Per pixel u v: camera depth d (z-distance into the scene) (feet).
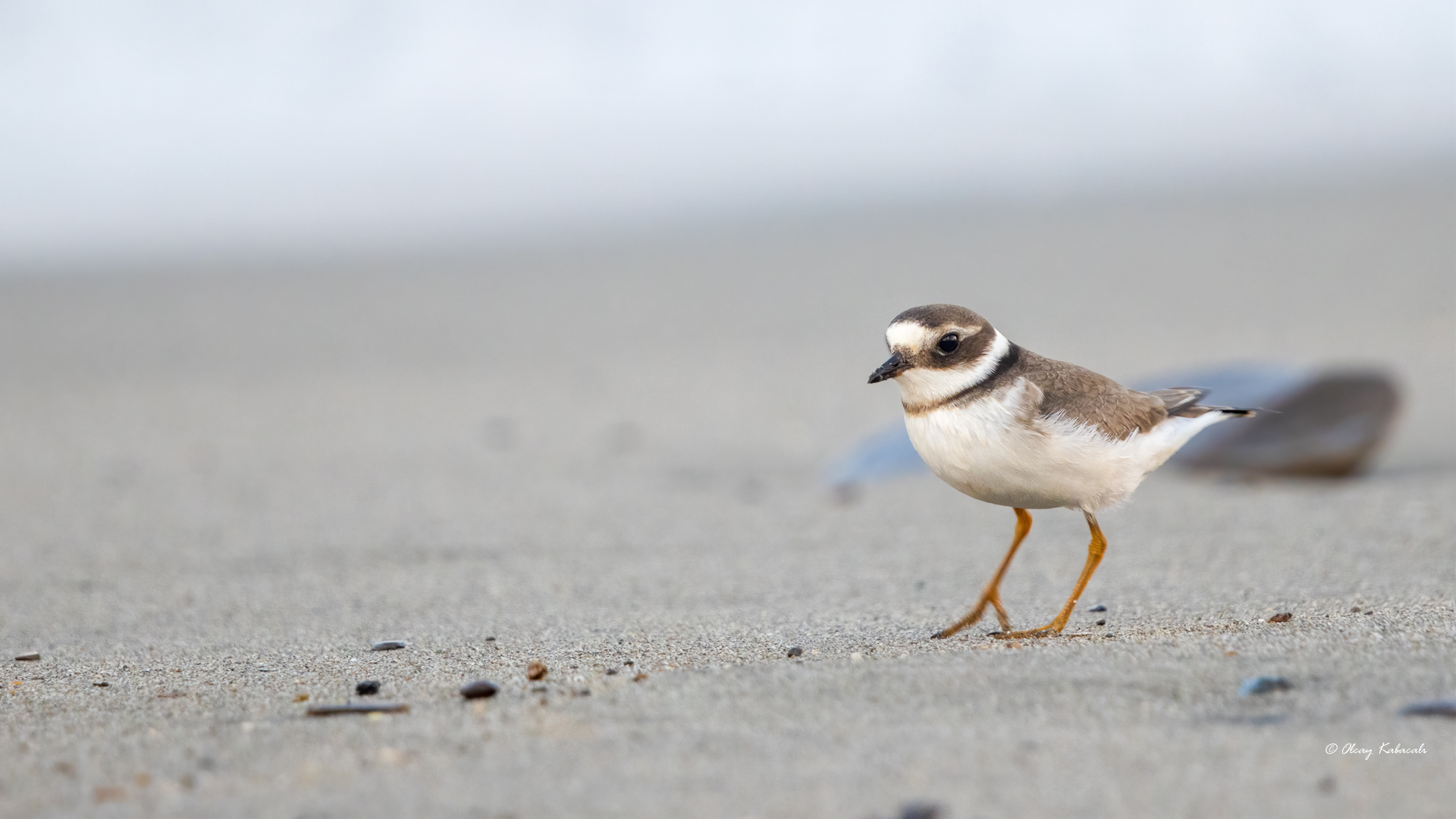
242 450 43.68
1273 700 16.31
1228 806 13.57
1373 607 22.21
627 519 34.83
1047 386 21.62
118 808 14.12
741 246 79.25
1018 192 86.99
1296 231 73.26
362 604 26.58
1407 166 85.25
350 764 15.15
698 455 42.39
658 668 19.33
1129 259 69.87
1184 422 22.48
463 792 14.32
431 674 19.62
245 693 18.69
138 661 21.72
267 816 13.82
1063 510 33.88
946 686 17.25
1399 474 36.47
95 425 47.42
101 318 66.64
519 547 32.07
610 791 14.24
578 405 49.67
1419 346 50.57
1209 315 57.26
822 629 23.07
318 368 56.70
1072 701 16.48
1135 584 26.30
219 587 28.30
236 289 72.95
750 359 56.03
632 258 77.51
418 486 38.96
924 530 32.76
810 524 33.86
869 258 74.43
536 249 80.79
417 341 61.00
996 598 23.26
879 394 49.90
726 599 26.35
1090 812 13.50
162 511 36.11
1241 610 23.02
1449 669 17.17
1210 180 86.28
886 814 13.52
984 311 60.59
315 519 35.17
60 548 32.30
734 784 14.32
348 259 79.51
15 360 58.23
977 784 14.15
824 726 15.93
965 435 21.53
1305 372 37.88
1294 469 36.14
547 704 17.26
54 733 16.81
